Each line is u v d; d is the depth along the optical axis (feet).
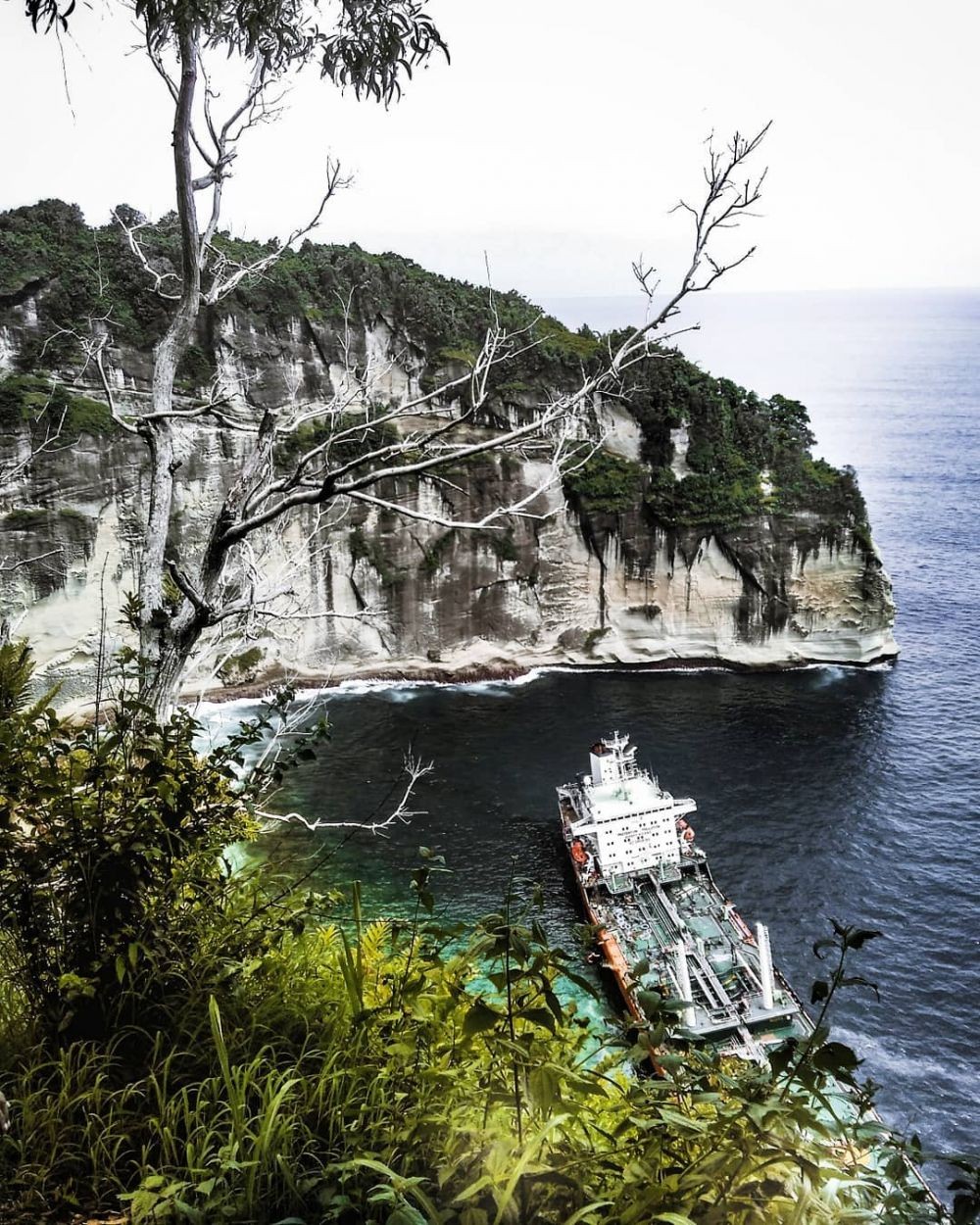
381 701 281.54
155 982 25.03
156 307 265.34
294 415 46.98
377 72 36.76
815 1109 18.69
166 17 32.76
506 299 325.01
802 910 183.93
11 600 247.50
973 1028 151.84
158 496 37.11
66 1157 20.81
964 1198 16.97
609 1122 22.44
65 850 23.97
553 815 215.31
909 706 271.49
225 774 27.17
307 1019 24.17
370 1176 19.66
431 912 25.35
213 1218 18.52
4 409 243.60
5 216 271.08
